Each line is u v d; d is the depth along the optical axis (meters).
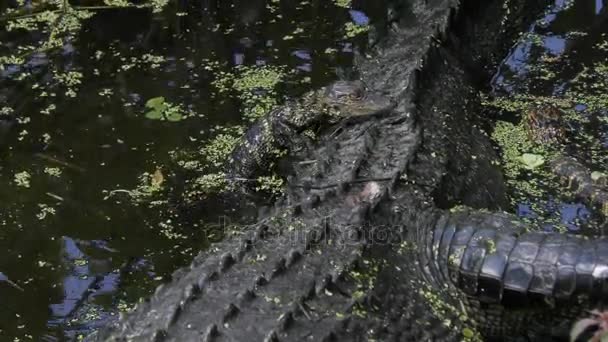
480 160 4.82
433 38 5.51
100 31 6.60
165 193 5.07
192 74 6.12
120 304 4.28
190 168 5.26
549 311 3.77
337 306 3.42
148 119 5.66
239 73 6.12
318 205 4.07
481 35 6.06
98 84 6.02
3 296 4.35
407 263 3.85
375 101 4.91
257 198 5.05
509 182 5.08
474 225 3.98
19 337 4.09
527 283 3.70
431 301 3.76
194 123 5.62
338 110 4.97
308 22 6.72
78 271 4.51
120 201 5.00
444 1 5.88
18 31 6.61
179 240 4.73
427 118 4.81
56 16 6.76
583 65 6.19
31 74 6.12
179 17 6.75
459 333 3.75
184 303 3.37
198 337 3.18
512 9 6.42
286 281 3.50
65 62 6.26
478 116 5.43
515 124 5.60
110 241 4.72
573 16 6.79
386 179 4.25
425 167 4.39
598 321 3.62
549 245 3.79
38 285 4.43
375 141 4.59
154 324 3.33
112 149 5.40
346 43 6.43
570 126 5.59
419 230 4.00
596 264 3.63
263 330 3.21
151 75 6.11
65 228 4.81
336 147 4.71
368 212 3.97
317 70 6.12
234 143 5.43
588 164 5.25
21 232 4.78
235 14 6.81
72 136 5.52
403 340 3.44
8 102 5.83
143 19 6.75
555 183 5.09
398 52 5.53
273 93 5.89
